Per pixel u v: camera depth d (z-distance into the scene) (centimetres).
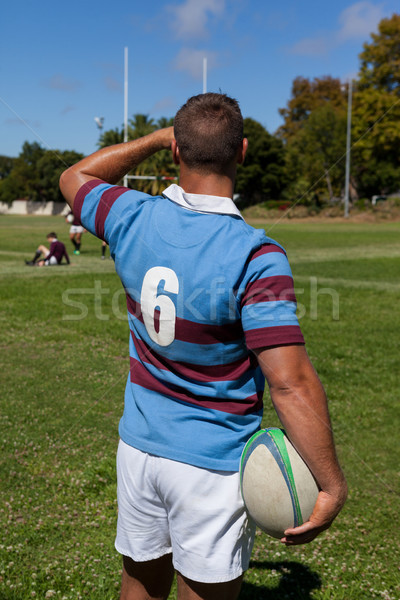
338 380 860
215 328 205
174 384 218
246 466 213
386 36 7750
